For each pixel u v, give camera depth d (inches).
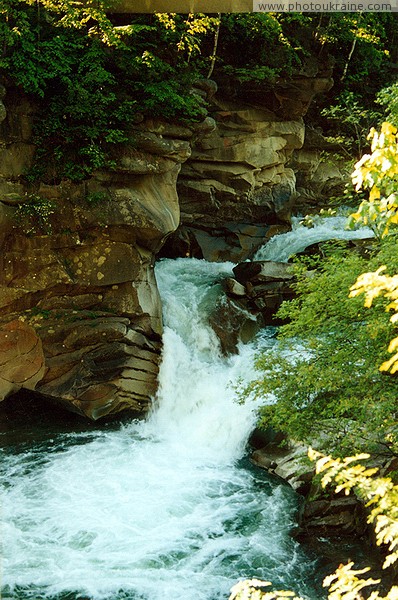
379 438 458.3
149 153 676.1
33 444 628.1
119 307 662.5
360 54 1027.9
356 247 767.1
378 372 424.2
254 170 897.5
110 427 659.4
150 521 500.7
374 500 215.0
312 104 1008.9
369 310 438.9
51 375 640.4
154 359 682.8
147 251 691.4
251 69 882.1
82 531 486.9
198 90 761.0
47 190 631.2
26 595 418.9
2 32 584.4
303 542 471.2
